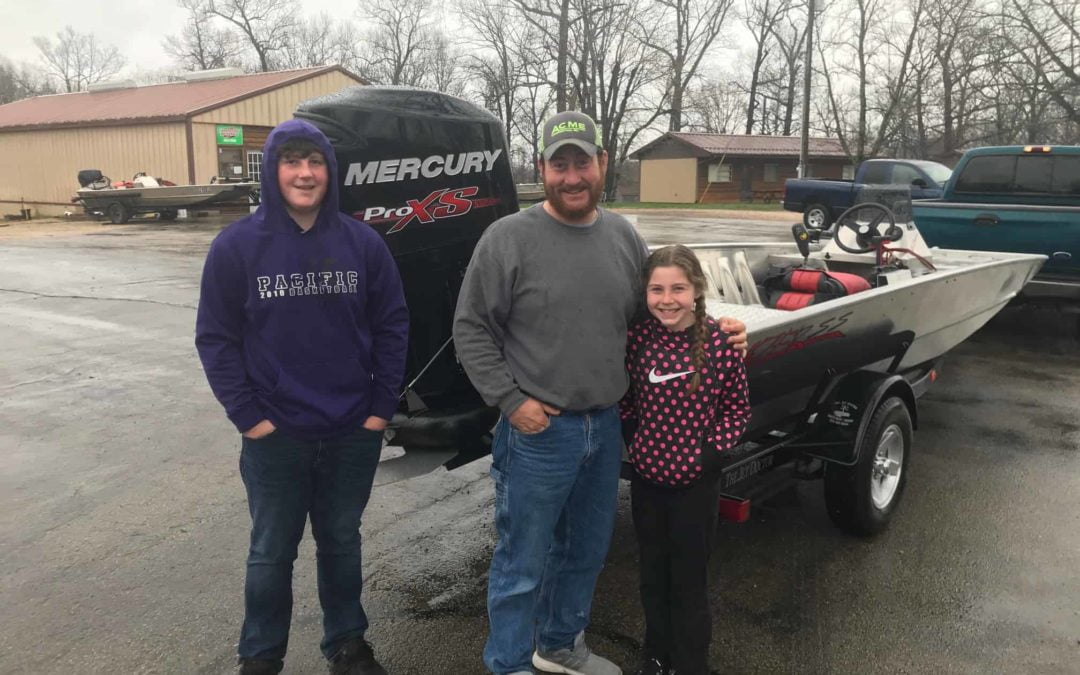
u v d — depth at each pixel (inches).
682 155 1418.6
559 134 86.8
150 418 224.2
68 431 213.3
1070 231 285.3
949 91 1314.0
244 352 94.9
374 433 102.3
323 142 91.7
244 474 99.4
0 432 212.5
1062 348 305.1
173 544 148.7
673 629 100.9
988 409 227.9
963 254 248.4
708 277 200.1
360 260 97.3
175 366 281.1
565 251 91.8
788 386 136.5
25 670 110.3
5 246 665.0
